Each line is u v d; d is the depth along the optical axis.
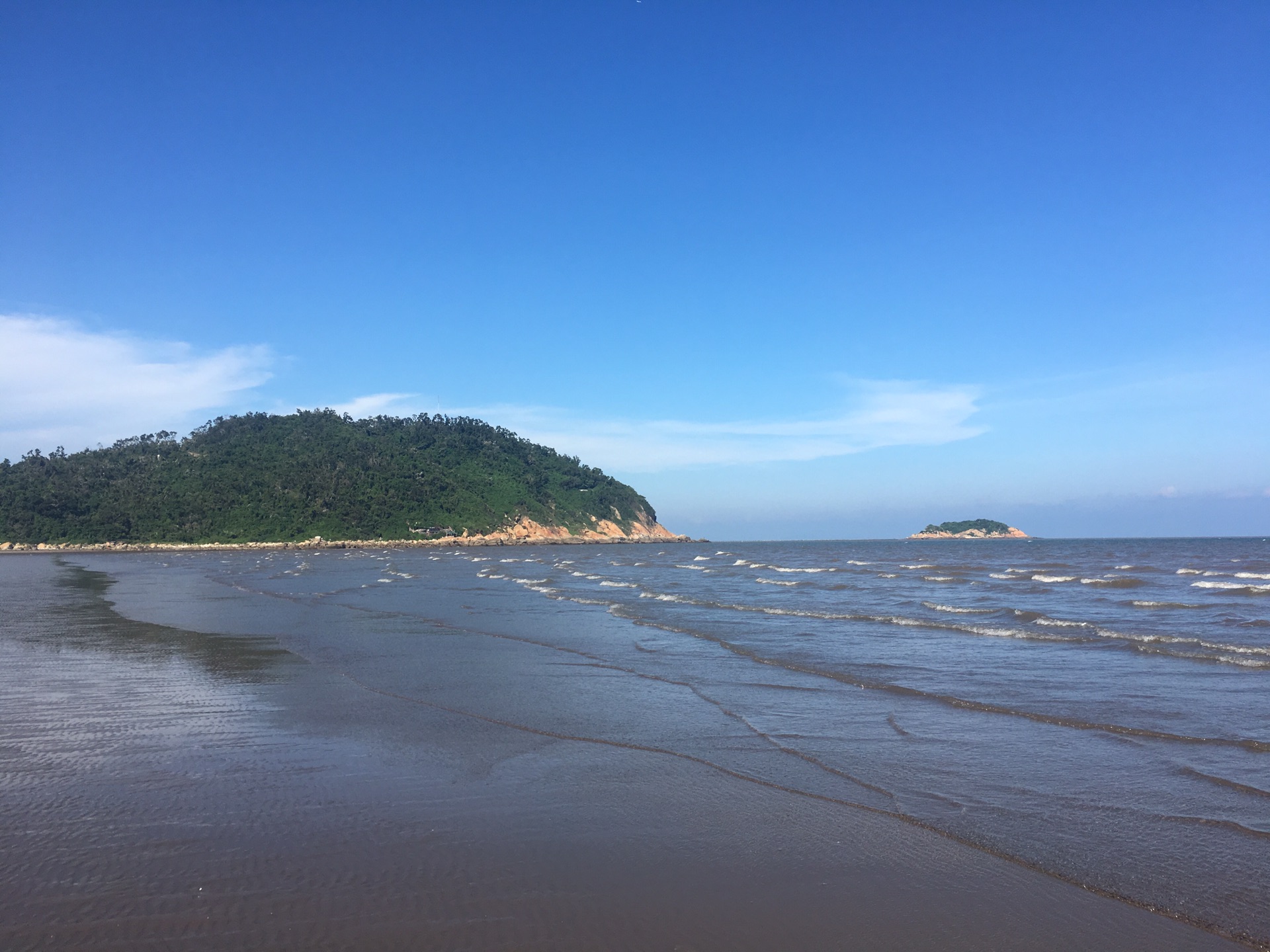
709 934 5.21
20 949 4.76
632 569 58.34
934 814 7.38
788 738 9.97
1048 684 12.96
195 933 5.01
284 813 7.27
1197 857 6.39
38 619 24.20
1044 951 5.01
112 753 9.15
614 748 9.59
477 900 5.61
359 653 17.02
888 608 24.94
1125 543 155.12
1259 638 17.22
